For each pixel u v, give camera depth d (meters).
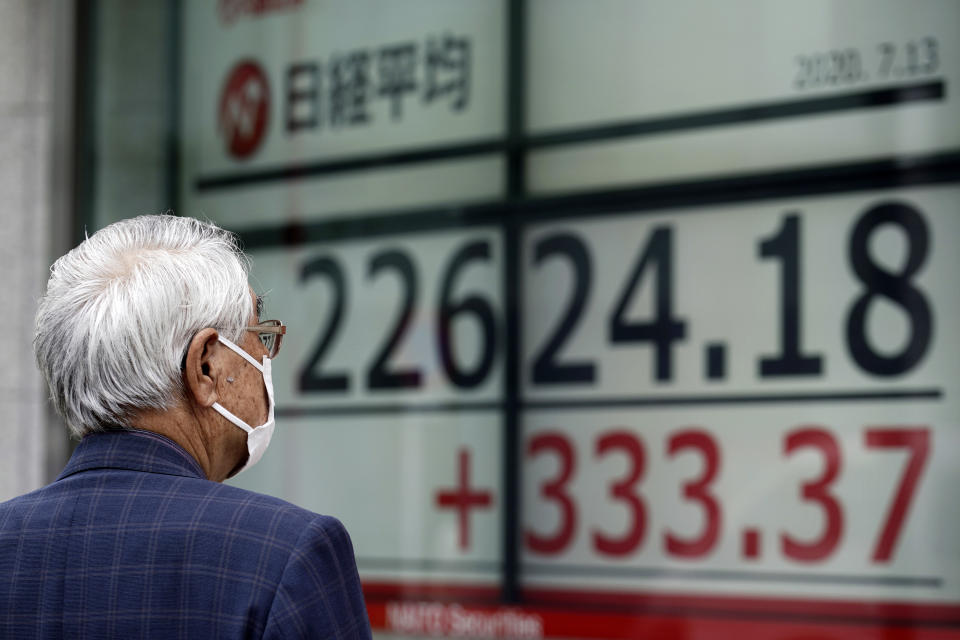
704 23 3.29
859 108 3.10
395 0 3.70
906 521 3.00
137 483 1.24
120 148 3.98
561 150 3.47
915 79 3.04
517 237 3.51
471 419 3.52
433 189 3.63
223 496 1.22
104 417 1.25
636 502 3.30
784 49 3.19
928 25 3.03
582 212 3.43
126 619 1.17
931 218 3.01
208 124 3.92
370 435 3.65
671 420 3.27
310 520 1.21
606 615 3.31
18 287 3.95
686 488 3.24
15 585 1.22
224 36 3.91
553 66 3.49
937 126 3.01
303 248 3.79
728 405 3.21
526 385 3.46
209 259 1.29
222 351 1.29
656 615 3.25
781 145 3.19
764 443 3.16
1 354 3.92
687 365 3.26
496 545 3.46
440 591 3.53
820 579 3.08
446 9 3.63
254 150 3.86
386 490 3.62
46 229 3.95
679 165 3.31
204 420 1.29
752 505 3.16
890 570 3.01
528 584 3.42
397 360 3.63
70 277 1.26
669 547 3.25
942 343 2.99
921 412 3.00
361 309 3.70
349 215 3.73
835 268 3.11
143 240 1.29
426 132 3.64
